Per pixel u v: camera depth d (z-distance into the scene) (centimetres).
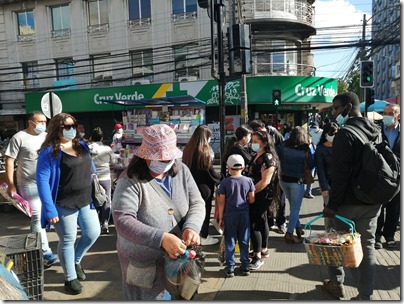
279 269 401
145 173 207
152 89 1748
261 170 407
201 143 445
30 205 411
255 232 404
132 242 201
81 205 349
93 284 372
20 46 2148
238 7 1009
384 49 5603
